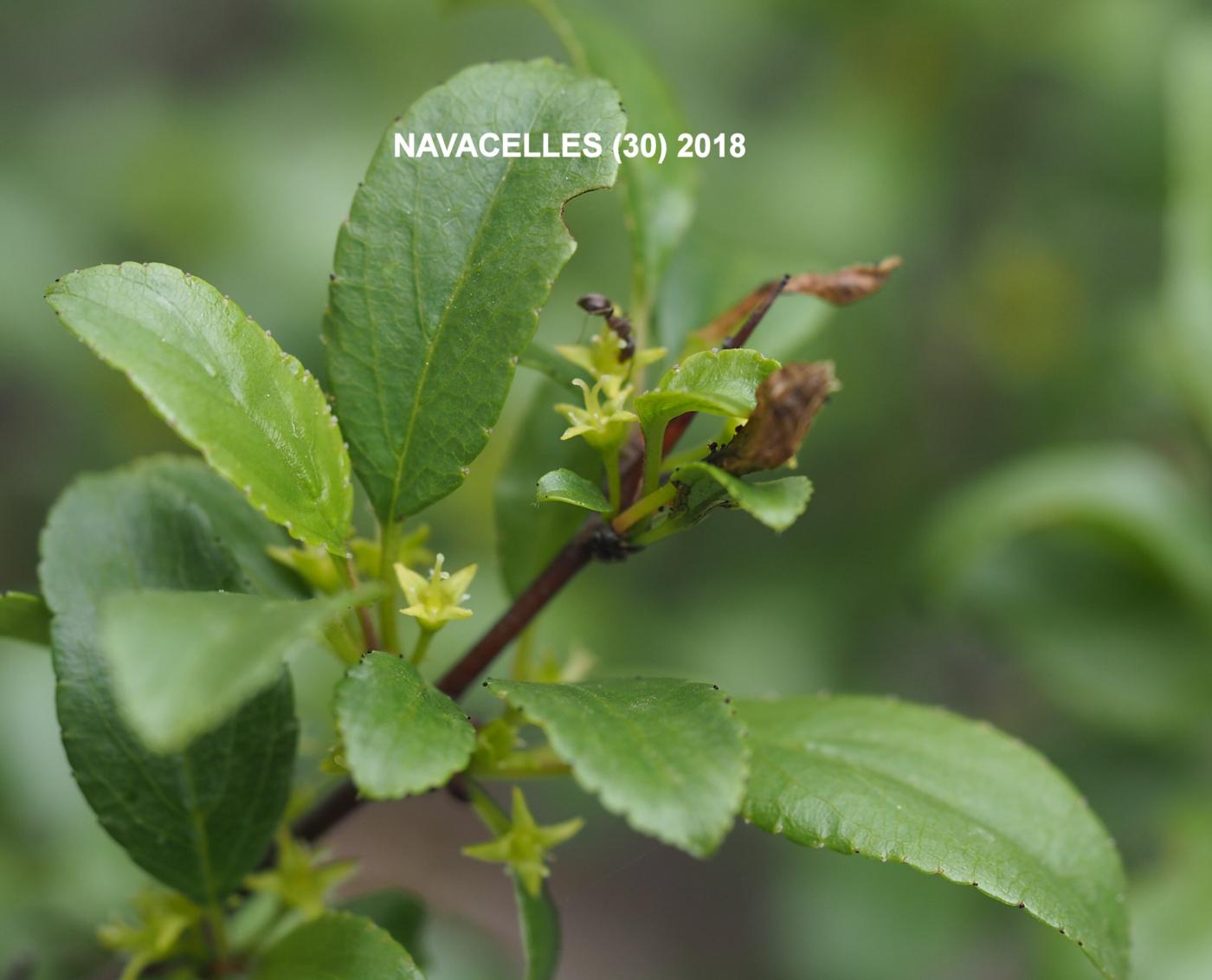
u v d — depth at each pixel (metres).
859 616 0.37
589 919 0.51
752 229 0.37
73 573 0.17
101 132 0.39
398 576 0.17
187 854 0.17
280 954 0.17
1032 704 0.38
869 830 0.17
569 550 0.17
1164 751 0.28
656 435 0.16
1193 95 0.26
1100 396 0.36
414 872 0.46
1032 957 0.27
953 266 0.39
